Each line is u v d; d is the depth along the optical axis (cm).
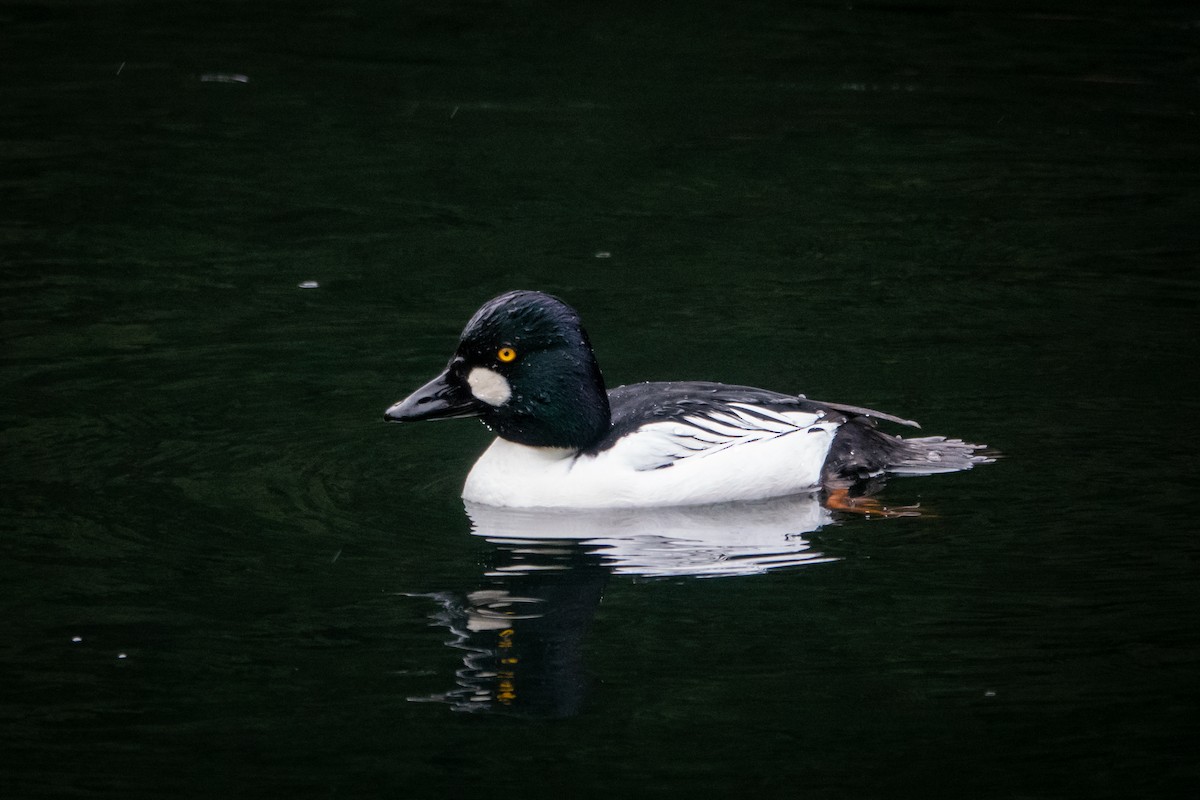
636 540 1073
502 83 2278
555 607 964
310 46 2445
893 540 1063
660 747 808
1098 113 2144
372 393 1341
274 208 1822
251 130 2081
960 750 803
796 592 984
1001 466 1181
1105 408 1293
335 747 805
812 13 2633
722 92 2244
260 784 770
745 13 2628
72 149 1989
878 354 1421
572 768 788
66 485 1138
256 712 838
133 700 848
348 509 1116
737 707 845
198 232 1742
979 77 2294
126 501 1113
